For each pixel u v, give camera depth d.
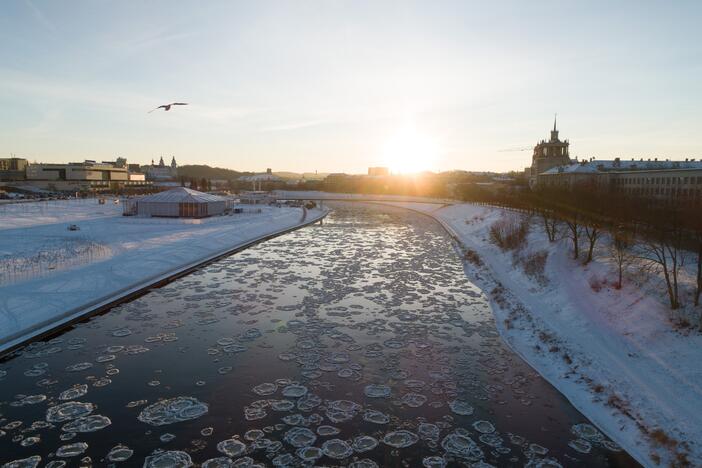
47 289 38.44
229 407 22.59
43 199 143.62
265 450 19.31
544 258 49.72
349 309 38.56
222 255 61.16
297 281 48.16
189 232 73.12
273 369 26.88
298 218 115.56
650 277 34.91
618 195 57.22
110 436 20.03
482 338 32.28
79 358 27.75
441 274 52.91
